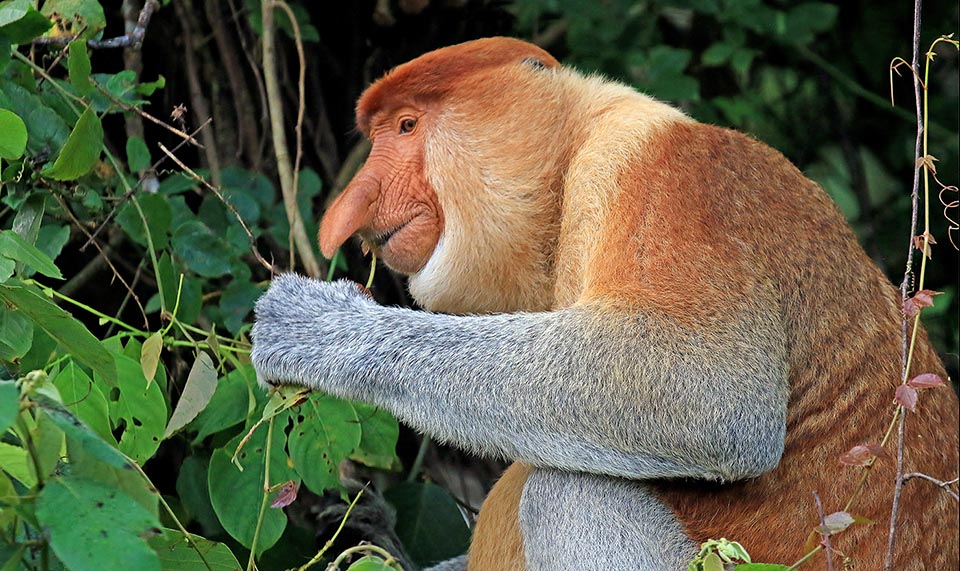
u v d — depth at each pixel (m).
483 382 3.95
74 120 4.61
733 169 4.14
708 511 4.01
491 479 6.52
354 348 4.11
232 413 4.29
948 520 4.04
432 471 6.22
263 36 5.53
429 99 4.55
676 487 4.04
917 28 3.88
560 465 3.91
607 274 4.00
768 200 4.11
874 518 3.92
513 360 3.95
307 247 5.24
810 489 3.97
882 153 7.34
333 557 5.01
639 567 3.90
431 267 4.54
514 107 4.48
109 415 3.91
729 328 3.84
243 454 4.24
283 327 4.25
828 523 3.29
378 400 4.08
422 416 4.02
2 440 3.09
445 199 4.50
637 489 3.98
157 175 5.14
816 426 4.01
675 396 3.78
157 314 5.73
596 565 3.92
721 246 3.96
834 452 3.99
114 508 2.65
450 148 4.49
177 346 4.84
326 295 4.31
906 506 3.95
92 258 5.66
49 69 4.55
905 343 3.58
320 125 6.21
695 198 4.02
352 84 6.36
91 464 2.80
